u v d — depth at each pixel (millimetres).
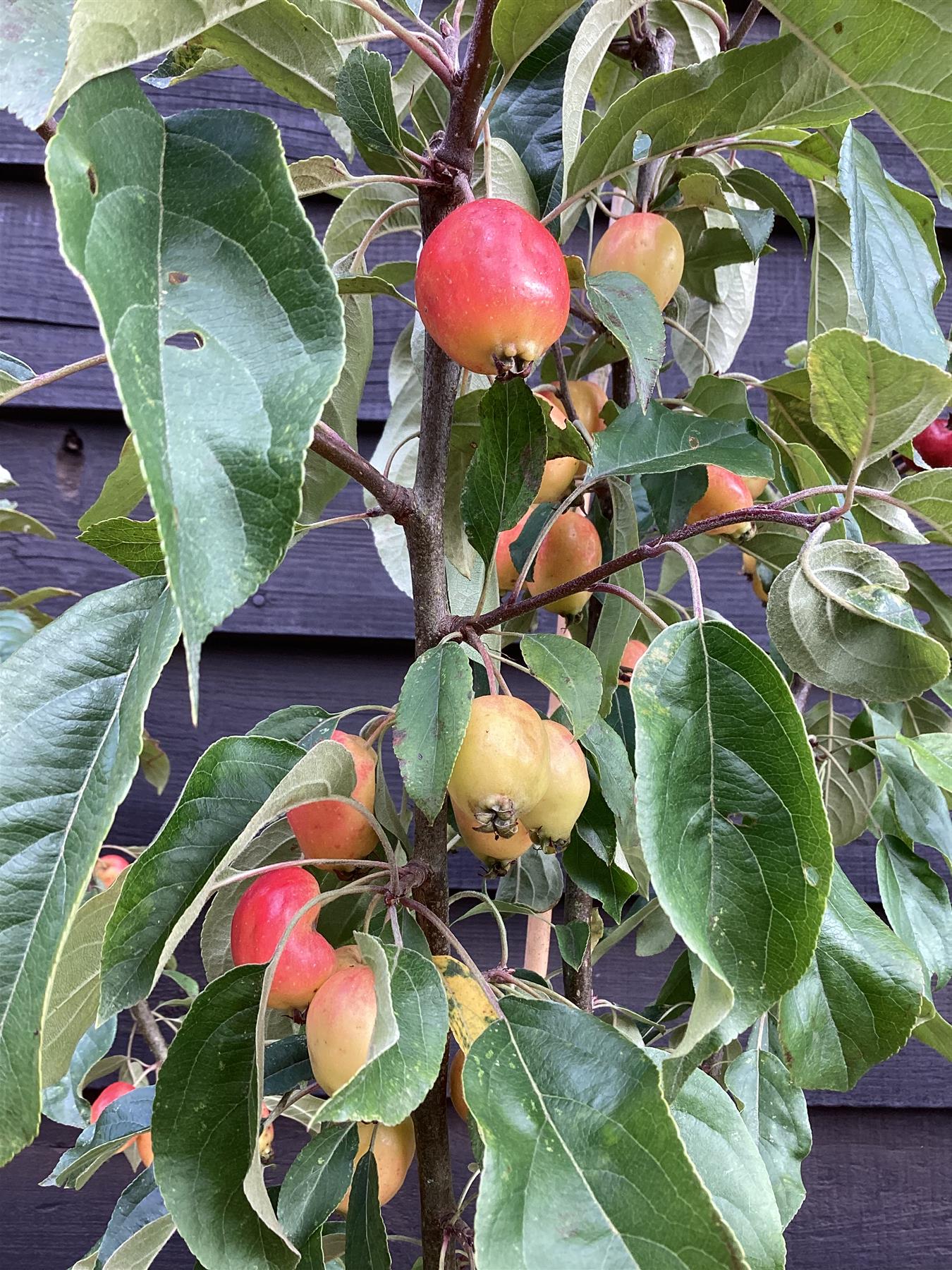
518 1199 192
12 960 195
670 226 334
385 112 257
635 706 214
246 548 156
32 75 186
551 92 340
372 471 262
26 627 463
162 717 628
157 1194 330
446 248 238
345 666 653
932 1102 657
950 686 430
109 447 639
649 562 660
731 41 374
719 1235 183
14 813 211
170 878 255
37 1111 185
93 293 150
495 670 260
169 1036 594
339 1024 233
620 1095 209
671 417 308
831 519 244
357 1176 273
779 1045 377
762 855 210
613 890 326
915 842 380
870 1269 654
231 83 634
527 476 262
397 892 259
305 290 176
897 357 190
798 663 255
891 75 258
